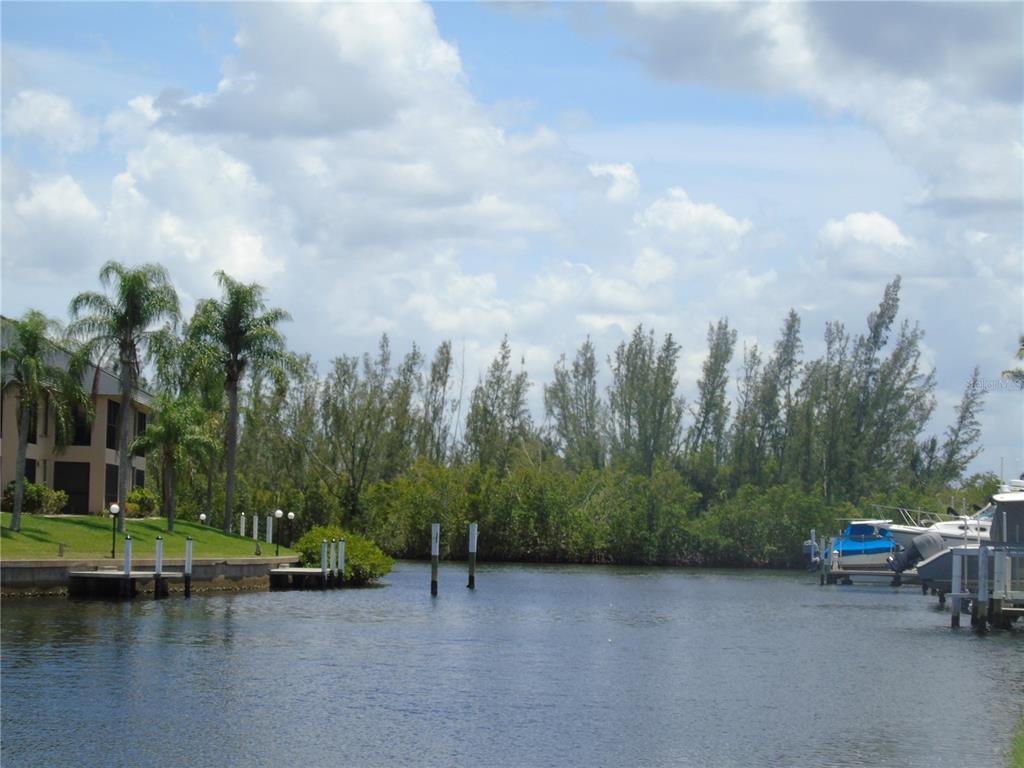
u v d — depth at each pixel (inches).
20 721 964.0
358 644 1450.5
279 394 2940.5
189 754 869.2
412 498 4111.7
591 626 1759.4
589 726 978.7
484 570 3563.0
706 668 1304.1
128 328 2384.4
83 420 2888.8
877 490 4234.7
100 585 1900.8
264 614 1772.9
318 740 914.1
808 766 854.5
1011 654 1443.2
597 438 4815.5
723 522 4153.5
